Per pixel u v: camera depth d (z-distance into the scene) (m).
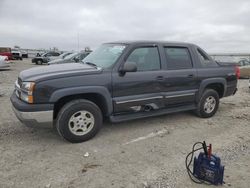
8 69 20.48
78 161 3.84
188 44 5.89
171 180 3.39
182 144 4.59
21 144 4.41
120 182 3.31
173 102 5.48
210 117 6.32
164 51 5.39
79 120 4.42
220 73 6.24
